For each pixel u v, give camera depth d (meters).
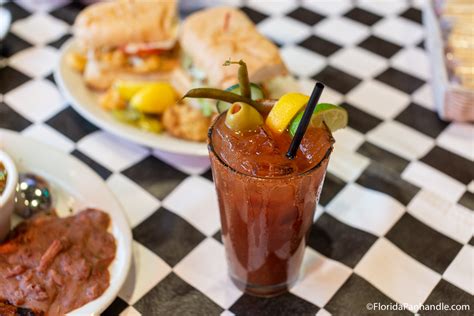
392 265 0.48
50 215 0.50
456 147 0.60
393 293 0.46
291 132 0.38
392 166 0.58
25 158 0.54
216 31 0.68
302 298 0.46
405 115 0.65
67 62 0.69
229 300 0.46
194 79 0.68
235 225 0.42
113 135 0.62
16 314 0.41
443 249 0.49
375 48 0.75
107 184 0.56
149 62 0.70
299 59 0.73
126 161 0.59
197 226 0.52
